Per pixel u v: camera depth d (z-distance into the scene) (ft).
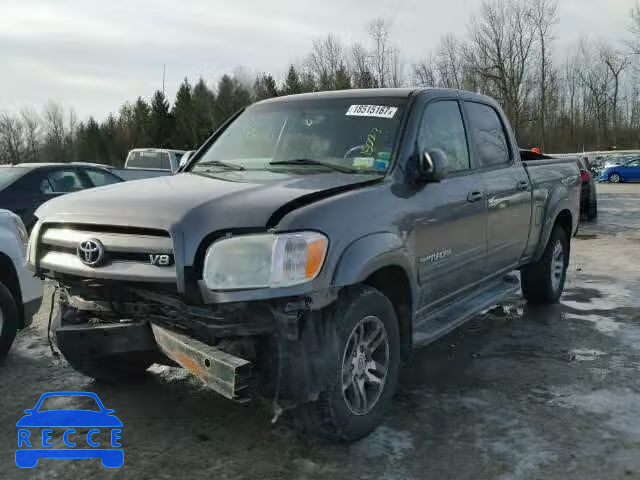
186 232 9.70
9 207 27.43
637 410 12.53
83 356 11.97
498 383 14.07
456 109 15.24
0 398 13.41
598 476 10.04
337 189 11.16
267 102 15.80
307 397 9.95
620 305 21.24
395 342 11.73
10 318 15.57
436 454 10.77
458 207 13.84
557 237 20.86
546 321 19.30
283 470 10.29
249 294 9.48
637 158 111.14
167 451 11.00
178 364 10.66
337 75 112.57
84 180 31.50
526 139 138.41
